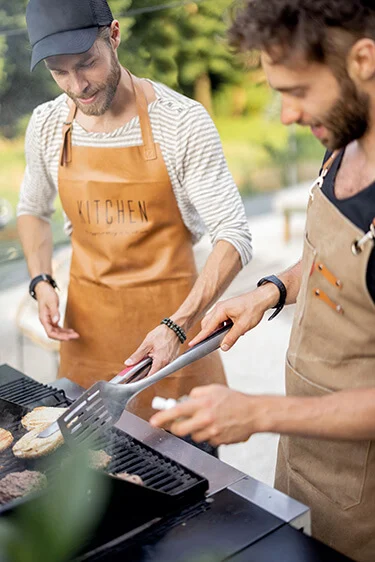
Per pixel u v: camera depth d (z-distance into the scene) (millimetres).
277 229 5207
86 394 1207
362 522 1245
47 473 1204
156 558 1000
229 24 989
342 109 939
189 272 1904
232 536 1037
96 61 1575
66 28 1536
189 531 1051
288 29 889
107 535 1025
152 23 4836
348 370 1173
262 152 6016
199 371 1940
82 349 2008
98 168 1811
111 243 1856
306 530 1102
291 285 1437
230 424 981
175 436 1305
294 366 1283
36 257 2049
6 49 3875
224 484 1157
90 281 1927
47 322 1922
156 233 1849
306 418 985
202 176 1756
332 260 1110
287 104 976
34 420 1335
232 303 1408
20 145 4195
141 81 1800
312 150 6082
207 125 1736
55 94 4047
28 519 938
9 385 1522
